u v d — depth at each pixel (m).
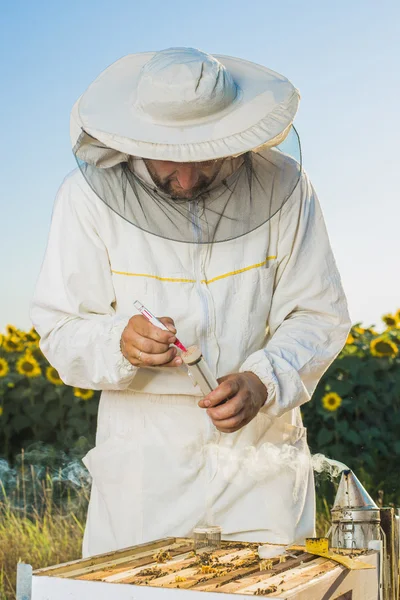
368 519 1.91
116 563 1.73
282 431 2.35
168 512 2.25
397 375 5.11
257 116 1.97
